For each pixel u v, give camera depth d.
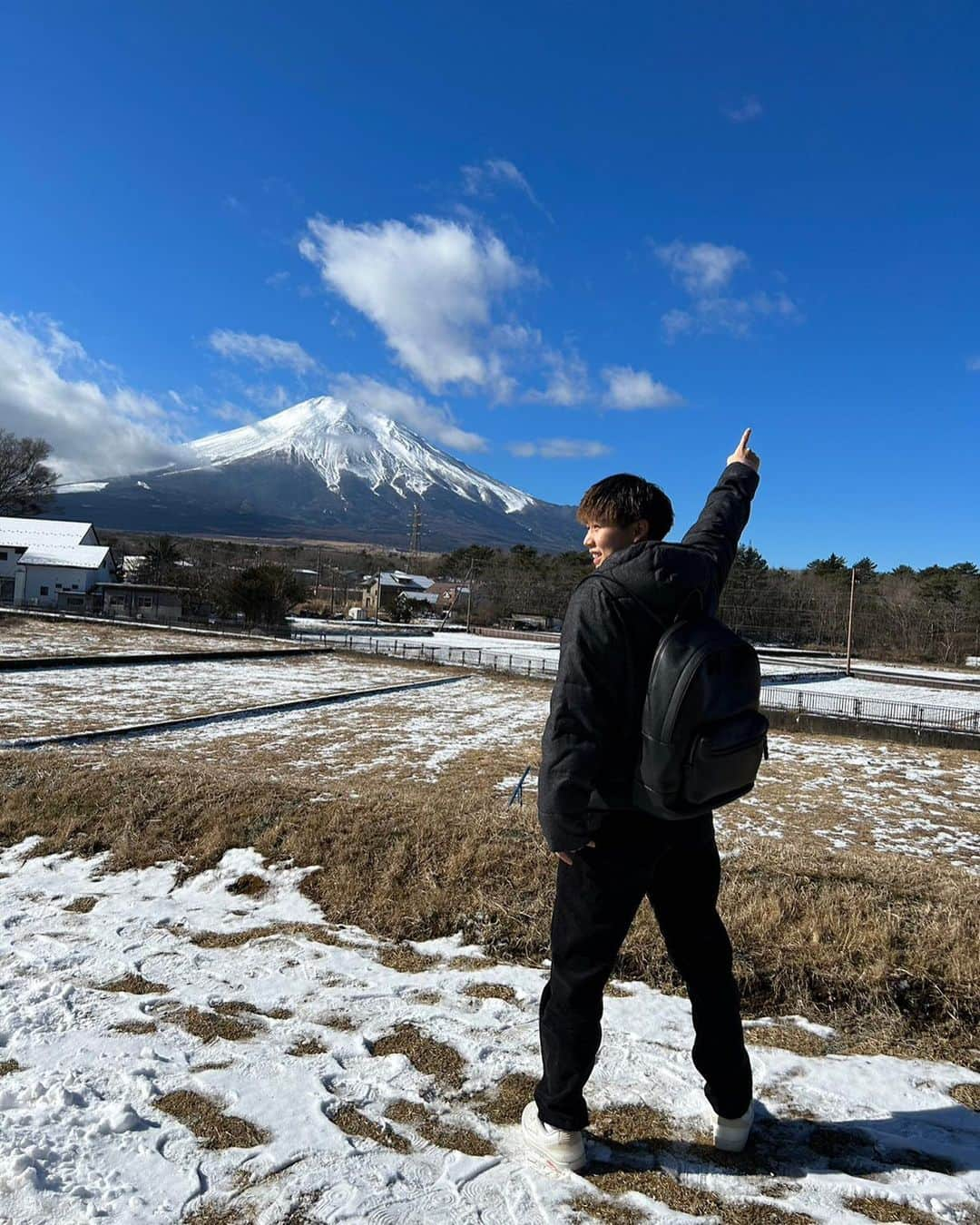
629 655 1.94
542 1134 2.06
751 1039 2.81
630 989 3.21
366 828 4.96
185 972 3.36
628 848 2.00
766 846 5.24
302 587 64.31
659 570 1.98
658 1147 2.16
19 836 5.34
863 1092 2.47
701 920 2.14
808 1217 1.89
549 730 1.96
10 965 3.40
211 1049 2.65
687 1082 2.51
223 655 38.12
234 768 14.06
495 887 4.16
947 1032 2.89
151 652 37.81
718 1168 2.07
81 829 5.38
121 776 6.16
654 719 1.89
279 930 3.89
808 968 3.19
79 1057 2.57
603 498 2.29
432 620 94.06
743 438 2.81
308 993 3.15
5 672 27.77
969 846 13.21
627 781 1.96
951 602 82.12
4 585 63.91
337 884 4.39
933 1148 2.18
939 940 3.39
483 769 15.88
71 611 57.88
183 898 4.41
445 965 3.50
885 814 15.38
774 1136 2.23
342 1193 1.90
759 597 82.69
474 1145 2.14
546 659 49.44
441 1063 2.59
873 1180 2.04
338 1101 2.33
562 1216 1.85
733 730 1.88
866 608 80.19
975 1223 1.89
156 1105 2.28
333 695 27.50
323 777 13.95
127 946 3.66
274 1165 2.01
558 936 2.08
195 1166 1.99
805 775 19.58
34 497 88.00
